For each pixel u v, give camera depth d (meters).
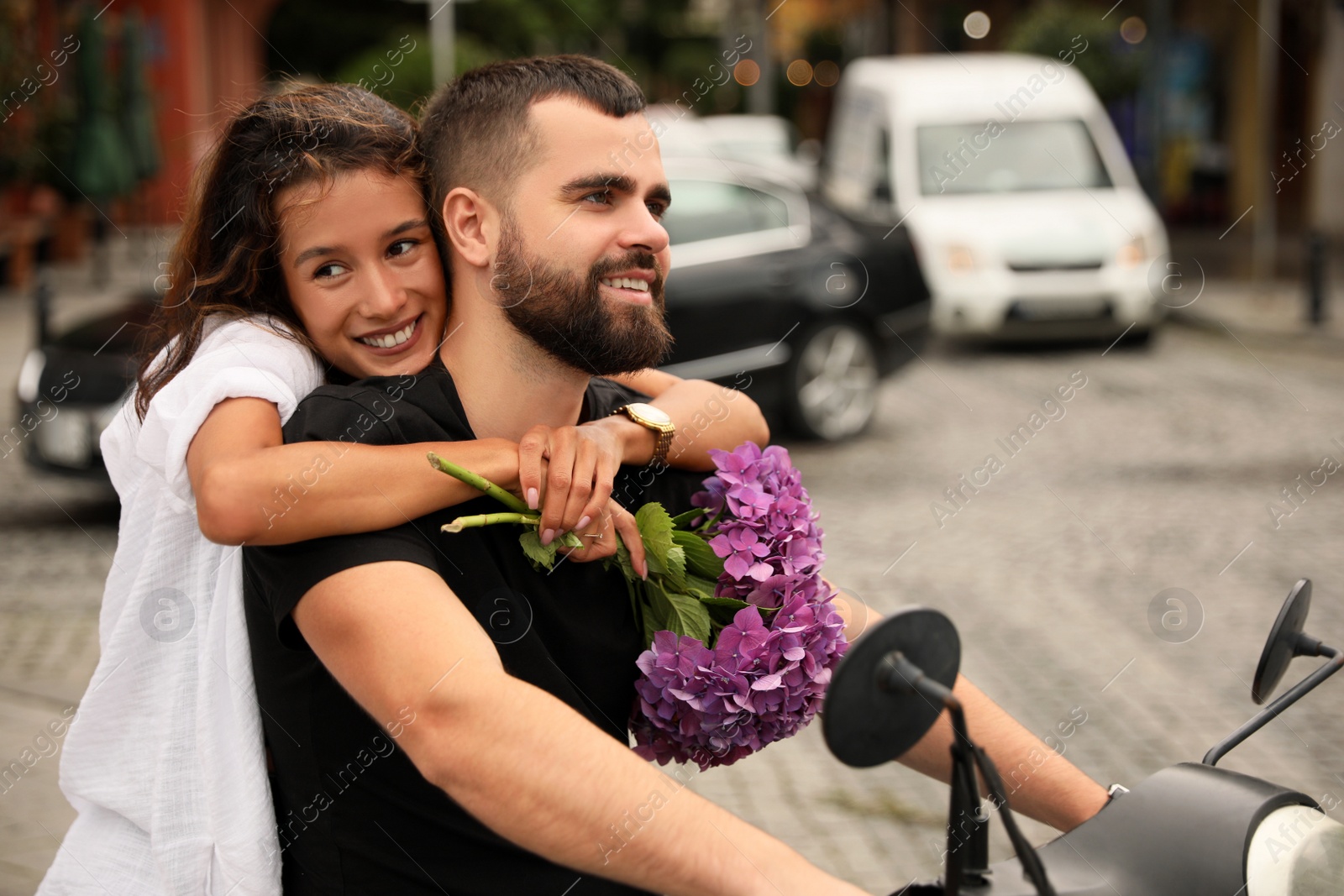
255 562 1.30
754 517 1.46
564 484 1.35
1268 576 5.36
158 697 1.44
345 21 26.39
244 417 1.41
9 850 3.15
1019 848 1.08
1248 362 10.29
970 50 25.02
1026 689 4.17
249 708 1.39
